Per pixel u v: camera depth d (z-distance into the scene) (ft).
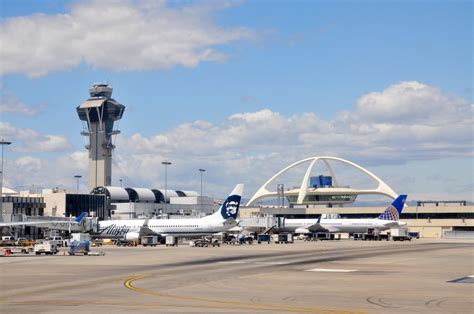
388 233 587.68
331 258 273.13
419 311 108.58
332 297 128.16
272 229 580.30
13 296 129.18
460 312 107.55
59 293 134.62
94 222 447.42
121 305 114.21
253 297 127.54
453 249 366.43
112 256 287.28
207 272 193.88
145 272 193.26
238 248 380.99
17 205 577.43
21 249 328.08
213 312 105.40
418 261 255.29
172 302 118.83
